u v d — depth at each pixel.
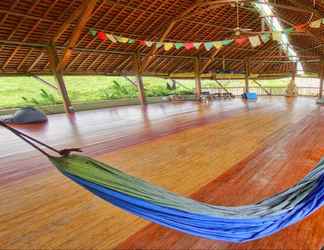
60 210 2.46
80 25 7.04
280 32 6.43
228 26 10.05
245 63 14.59
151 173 3.37
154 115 8.41
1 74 8.01
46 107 9.38
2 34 6.66
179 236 1.99
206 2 7.27
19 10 6.10
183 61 12.77
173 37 9.80
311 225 2.04
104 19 7.59
